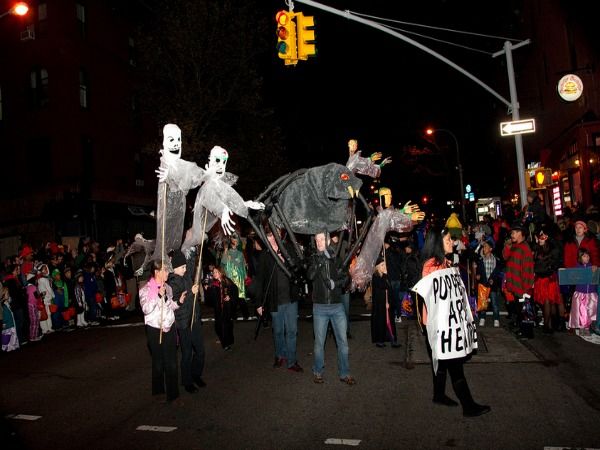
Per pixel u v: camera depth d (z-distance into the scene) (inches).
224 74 850.1
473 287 385.1
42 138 856.9
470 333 222.4
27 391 298.2
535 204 510.3
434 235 225.1
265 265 313.1
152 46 824.9
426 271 222.7
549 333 353.1
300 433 210.2
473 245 450.9
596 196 650.2
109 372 331.3
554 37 800.9
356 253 293.3
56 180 844.6
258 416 232.4
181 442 209.0
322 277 266.7
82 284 544.4
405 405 233.5
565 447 182.9
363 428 211.0
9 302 433.7
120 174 961.5
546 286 354.3
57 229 845.2
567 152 745.6
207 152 843.4
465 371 278.1
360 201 274.5
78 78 876.6
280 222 264.4
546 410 217.3
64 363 366.6
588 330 342.0
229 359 340.5
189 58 818.2
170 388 250.8
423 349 333.1
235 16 839.7
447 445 190.2
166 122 822.5
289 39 403.2
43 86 861.2
